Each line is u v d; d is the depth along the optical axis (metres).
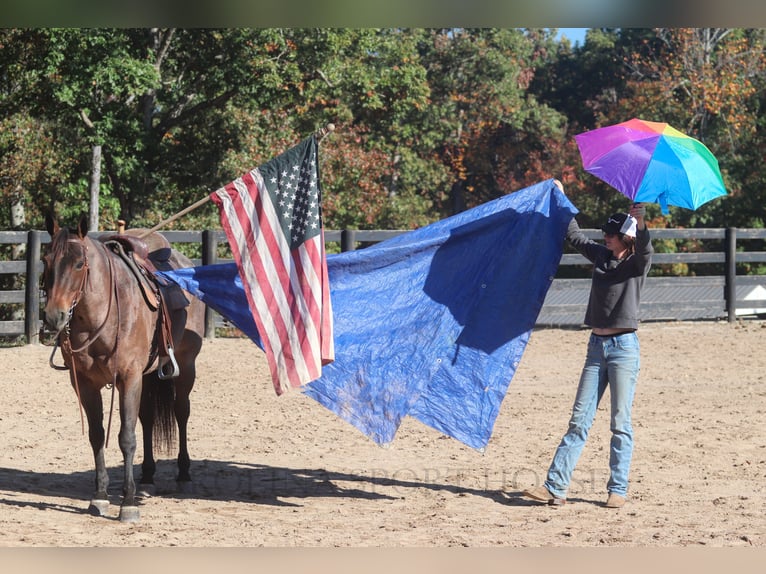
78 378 8.33
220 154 31.84
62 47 26.06
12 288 26.27
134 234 9.35
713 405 14.35
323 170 35.59
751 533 7.79
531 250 9.55
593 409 8.90
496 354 9.48
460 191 65.38
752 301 24.25
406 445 11.81
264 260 8.65
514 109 59.50
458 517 8.40
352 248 21.80
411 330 9.43
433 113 52.97
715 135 43.16
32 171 29.41
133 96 30.22
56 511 8.36
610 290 8.67
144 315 8.43
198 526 7.97
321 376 9.25
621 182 8.33
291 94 30.28
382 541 7.48
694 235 23.86
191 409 13.95
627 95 58.47
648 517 8.39
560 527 8.02
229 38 28.59
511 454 11.27
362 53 32.69
